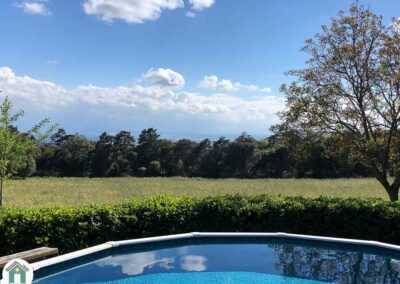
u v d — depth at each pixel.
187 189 30.98
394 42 12.05
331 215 10.08
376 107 12.43
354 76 12.61
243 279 7.47
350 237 9.96
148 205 9.97
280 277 7.57
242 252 9.01
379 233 9.72
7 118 16.41
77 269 7.70
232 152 72.69
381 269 7.98
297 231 10.26
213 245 9.43
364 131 12.69
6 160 16.48
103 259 8.30
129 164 74.31
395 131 12.23
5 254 8.13
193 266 8.05
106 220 9.18
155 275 7.53
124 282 7.10
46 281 6.99
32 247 8.30
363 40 12.55
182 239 9.51
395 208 9.70
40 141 18.23
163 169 76.38
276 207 10.34
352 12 12.75
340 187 31.89
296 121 13.10
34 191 26.16
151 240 9.08
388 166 12.91
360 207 9.91
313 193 27.08
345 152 12.95
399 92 12.05
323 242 9.37
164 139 78.56
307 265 8.21
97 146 73.44
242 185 35.22
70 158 71.00
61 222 8.60
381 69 12.17
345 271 7.91
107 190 28.92
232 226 10.32
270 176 66.44
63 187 30.61
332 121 12.84
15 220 8.19
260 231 10.31
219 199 10.72
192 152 78.12
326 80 12.94
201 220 10.38
